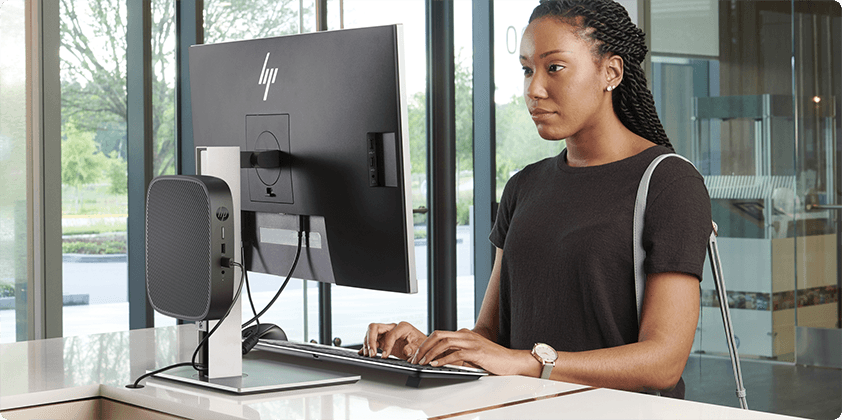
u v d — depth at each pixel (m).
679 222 1.24
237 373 1.12
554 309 1.36
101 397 1.12
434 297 4.67
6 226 3.12
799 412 3.86
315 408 0.95
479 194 4.77
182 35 3.60
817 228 4.25
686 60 4.21
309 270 1.25
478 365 1.13
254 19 3.84
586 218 1.33
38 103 3.18
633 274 1.29
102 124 3.45
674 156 1.31
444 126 4.63
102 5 3.42
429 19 4.58
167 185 1.12
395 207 1.13
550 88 1.32
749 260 4.25
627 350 1.18
